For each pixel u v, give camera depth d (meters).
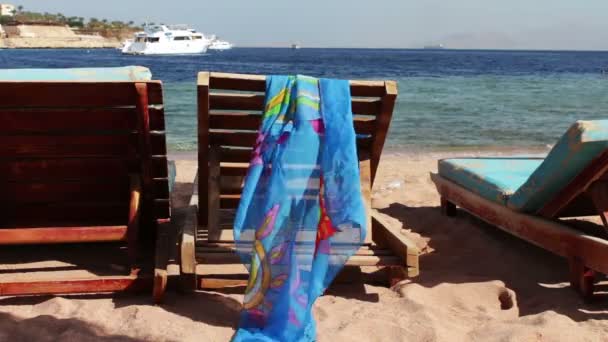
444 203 6.16
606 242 3.85
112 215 4.55
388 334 3.43
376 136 4.25
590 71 53.88
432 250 5.17
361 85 3.94
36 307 3.76
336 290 4.20
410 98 21.33
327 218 3.67
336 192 3.70
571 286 4.19
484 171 5.44
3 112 3.83
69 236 3.97
